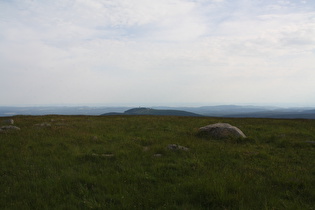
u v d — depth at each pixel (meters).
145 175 8.83
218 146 14.38
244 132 20.73
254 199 6.68
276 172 9.43
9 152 11.99
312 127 24.25
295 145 15.20
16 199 6.80
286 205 6.34
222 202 6.35
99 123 25.66
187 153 12.46
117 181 8.25
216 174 8.85
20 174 8.89
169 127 23.12
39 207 6.28
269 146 15.10
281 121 30.98
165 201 6.56
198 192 7.01
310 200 6.84
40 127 20.67
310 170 9.77
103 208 6.17
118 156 11.75
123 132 19.86
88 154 11.75
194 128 22.77
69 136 16.86
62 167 9.98
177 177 8.69
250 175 8.84
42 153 12.18
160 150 12.80
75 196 7.04
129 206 6.24
